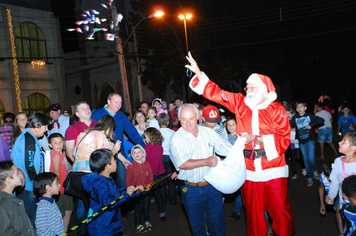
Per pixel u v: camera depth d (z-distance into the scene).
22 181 3.76
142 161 5.78
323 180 5.11
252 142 4.36
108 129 4.80
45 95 20.06
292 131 8.56
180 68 22.67
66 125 8.04
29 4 19.25
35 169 4.66
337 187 4.40
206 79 4.51
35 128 4.78
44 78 20.03
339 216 4.63
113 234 3.68
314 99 27.73
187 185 4.15
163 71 23.36
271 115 4.34
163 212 6.38
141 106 9.81
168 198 7.93
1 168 3.41
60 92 20.66
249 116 4.39
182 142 4.05
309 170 7.92
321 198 5.48
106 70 27.89
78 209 4.93
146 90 26.86
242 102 4.52
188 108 4.05
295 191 7.64
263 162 4.35
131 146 6.34
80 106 5.25
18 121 5.65
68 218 5.52
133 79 26.50
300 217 6.06
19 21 18.70
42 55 19.92
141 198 5.83
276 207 4.36
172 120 10.59
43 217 4.05
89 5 27.97
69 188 4.52
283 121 4.31
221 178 3.95
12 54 17.95
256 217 4.43
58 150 5.44
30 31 19.30
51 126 7.88
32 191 4.62
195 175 4.08
